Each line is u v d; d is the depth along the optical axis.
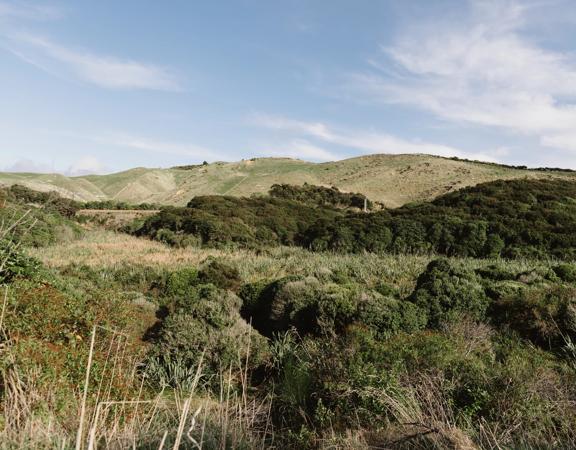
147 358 8.57
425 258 21.88
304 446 5.07
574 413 4.80
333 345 7.16
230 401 4.79
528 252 22.88
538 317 9.37
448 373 6.03
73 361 5.76
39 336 6.98
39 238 25.33
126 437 3.23
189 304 11.97
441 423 3.94
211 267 16.98
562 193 33.22
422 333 8.16
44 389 4.18
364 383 5.96
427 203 35.94
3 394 3.87
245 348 8.84
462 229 25.69
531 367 6.13
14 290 7.68
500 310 10.62
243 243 31.14
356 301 10.51
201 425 3.56
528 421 4.69
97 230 36.62
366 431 4.80
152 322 11.41
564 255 21.83
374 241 26.64
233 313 10.45
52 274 11.39
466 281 11.66
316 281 13.30
